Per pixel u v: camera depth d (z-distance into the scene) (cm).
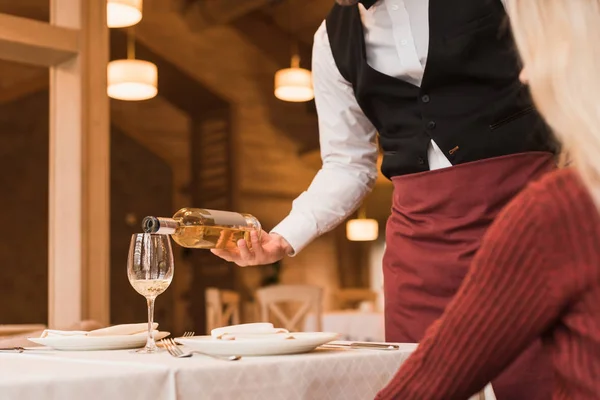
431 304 163
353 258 1146
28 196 968
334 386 117
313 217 182
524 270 79
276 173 1067
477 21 164
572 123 75
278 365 111
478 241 159
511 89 161
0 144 961
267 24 1035
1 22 312
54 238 337
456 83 166
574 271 77
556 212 78
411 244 168
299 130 1084
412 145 171
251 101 1045
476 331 82
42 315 966
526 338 80
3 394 88
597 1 77
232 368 106
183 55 991
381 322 614
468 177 161
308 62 1057
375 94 177
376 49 178
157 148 1013
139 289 129
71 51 331
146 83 716
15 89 900
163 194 1016
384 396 89
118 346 136
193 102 1029
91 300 333
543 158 159
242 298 1014
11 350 138
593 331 76
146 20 953
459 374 84
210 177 1032
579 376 77
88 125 337
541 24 79
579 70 75
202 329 1014
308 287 651
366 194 192
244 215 158
